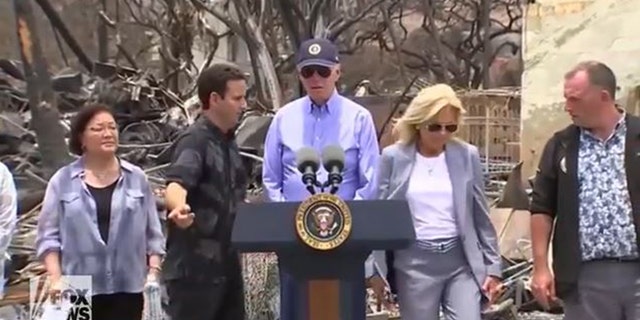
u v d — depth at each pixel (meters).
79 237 9.66
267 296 11.76
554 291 9.26
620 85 20.47
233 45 50.41
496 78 61.69
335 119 9.59
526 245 17.80
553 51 21.14
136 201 9.87
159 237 10.12
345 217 7.73
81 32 61.03
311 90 9.58
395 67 60.50
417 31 62.78
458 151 9.71
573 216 8.98
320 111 9.63
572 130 9.16
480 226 9.75
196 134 9.70
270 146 9.77
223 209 9.68
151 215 10.11
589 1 20.73
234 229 7.84
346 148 9.50
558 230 9.12
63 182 9.76
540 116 21.31
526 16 21.42
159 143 29.66
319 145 9.54
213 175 9.65
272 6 39.00
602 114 8.84
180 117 32.00
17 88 34.84
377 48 61.31
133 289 9.81
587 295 8.98
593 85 8.77
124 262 9.77
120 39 48.53
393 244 7.73
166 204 9.51
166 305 10.12
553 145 9.25
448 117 9.46
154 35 53.75
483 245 9.75
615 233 8.77
